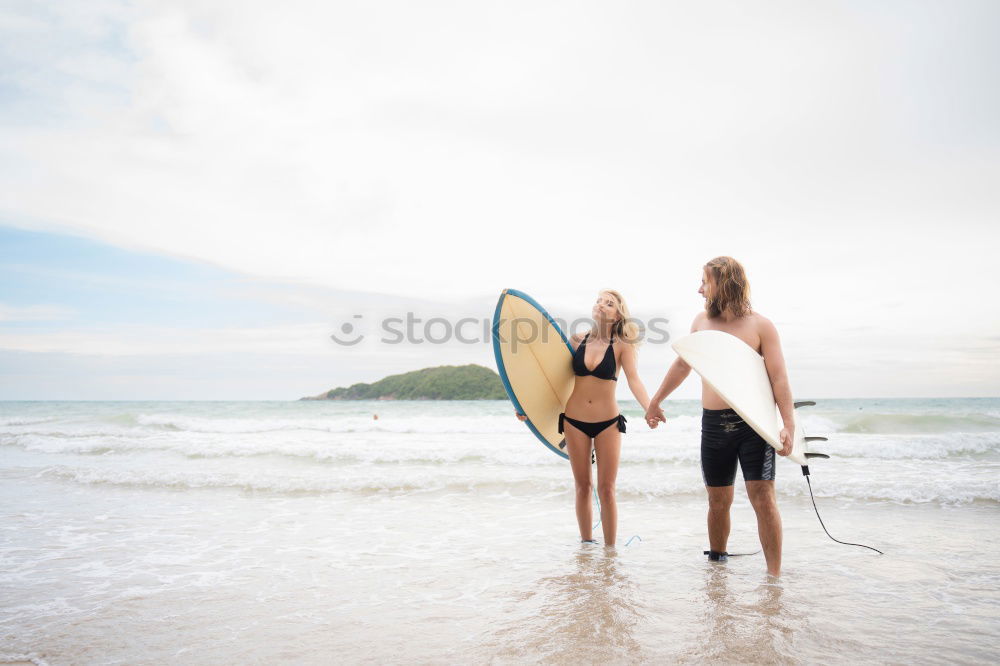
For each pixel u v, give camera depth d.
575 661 2.38
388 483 6.74
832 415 14.49
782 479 6.30
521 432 14.41
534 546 4.32
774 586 3.28
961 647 2.46
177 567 3.89
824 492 5.97
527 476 7.07
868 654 2.40
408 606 3.11
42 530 4.93
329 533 4.81
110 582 3.57
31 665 2.44
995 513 5.18
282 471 7.92
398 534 4.76
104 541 4.57
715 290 3.42
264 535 4.75
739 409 2.99
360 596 3.28
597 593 3.23
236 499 6.27
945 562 3.74
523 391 4.34
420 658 2.44
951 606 2.96
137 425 16.84
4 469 8.02
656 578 3.48
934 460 8.44
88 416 21.02
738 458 3.48
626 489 6.32
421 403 39.78
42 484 7.15
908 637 2.57
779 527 3.32
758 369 3.23
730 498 3.58
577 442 4.13
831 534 4.52
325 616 2.97
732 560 3.85
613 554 4.05
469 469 7.96
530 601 3.14
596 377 4.02
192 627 2.84
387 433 14.36
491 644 2.58
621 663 2.35
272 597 3.28
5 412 28.16
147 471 7.49
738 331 3.36
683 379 3.62
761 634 2.62
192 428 15.82
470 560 3.99
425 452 8.96
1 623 2.92
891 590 3.20
